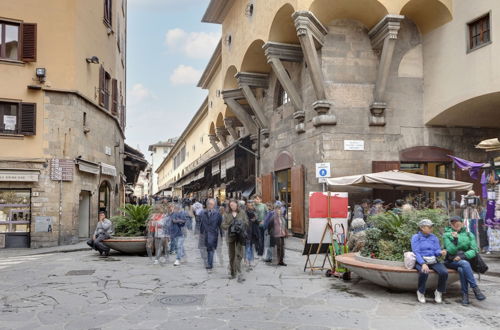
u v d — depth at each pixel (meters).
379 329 6.01
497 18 13.39
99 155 20.56
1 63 16.80
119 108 26.19
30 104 16.97
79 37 18.06
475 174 12.64
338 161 15.73
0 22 17.06
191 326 6.17
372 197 15.88
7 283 9.40
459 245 7.74
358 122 15.98
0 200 16.73
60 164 17.11
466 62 14.48
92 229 19.58
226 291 8.41
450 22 15.22
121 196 27.72
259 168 23.34
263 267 11.30
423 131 16.41
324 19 15.98
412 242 7.82
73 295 8.16
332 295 8.03
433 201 14.77
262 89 23.41
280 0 16.23
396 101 16.30
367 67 16.28
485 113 15.61
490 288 8.50
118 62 25.98
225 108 28.52
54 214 16.94
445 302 7.48
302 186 16.98
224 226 9.88
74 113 17.58
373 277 8.09
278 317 6.60
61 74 17.47
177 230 12.02
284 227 11.70
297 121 17.75
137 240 13.81
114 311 7.00
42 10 17.45
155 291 8.46
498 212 11.38
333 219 10.21
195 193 46.62
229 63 23.72
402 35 16.58
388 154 16.05
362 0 15.15
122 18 29.48
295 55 17.69
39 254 14.78
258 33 18.81
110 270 11.01
